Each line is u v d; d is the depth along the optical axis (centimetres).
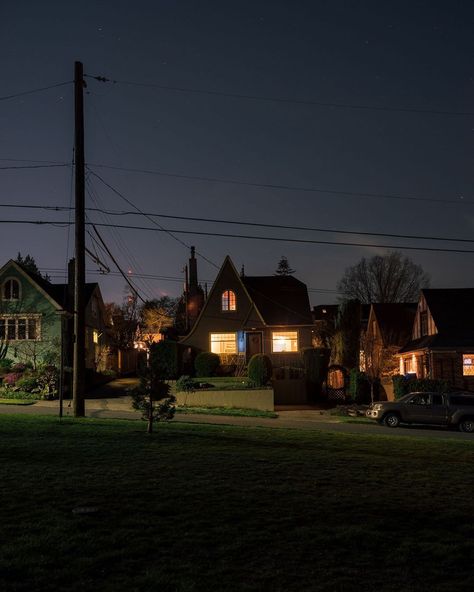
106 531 823
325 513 946
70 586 652
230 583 673
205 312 4316
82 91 2377
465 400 2700
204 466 1277
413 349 3991
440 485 1190
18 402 3103
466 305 3906
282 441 1739
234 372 4116
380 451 1639
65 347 3966
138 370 1795
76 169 2359
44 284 4331
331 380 3934
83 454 1382
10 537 791
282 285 4634
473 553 789
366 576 706
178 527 851
